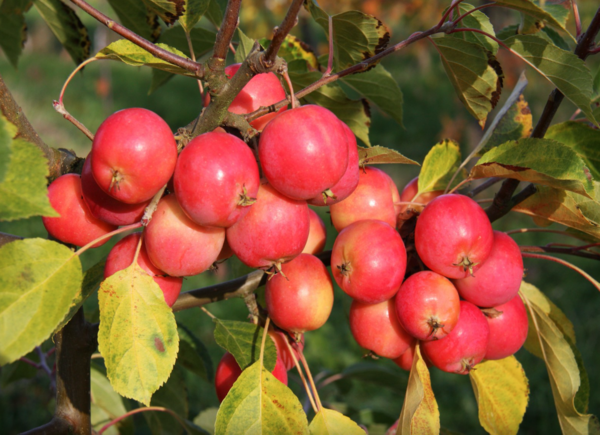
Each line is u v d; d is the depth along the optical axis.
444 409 1.42
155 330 0.52
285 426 0.55
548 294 1.79
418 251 0.58
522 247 0.65
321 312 0.58
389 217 0.60
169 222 0.53
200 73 0.53
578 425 0.62
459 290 0.60
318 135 0.53
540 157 0.58
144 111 0.52
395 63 4.46
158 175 0.52
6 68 3.78
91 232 0.56
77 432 0.60
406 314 0.57
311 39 2.70
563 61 0.56
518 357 1.58
